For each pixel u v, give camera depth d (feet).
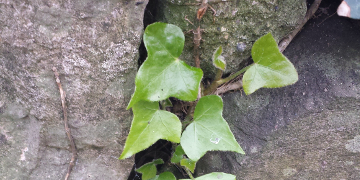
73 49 0.69
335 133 0.81
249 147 0.84
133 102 0.64
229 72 0.83
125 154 0.67
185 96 0.67
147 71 0.64
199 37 0.71
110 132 0.78
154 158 1.02
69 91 0.73
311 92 0.81
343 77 0.80
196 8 0.70
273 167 0.87
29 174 0.79
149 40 0.64
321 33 0.87
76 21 0.67
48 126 0.77
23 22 0.67
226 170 0.89
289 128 0.81
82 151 0.80
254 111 0.84
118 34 0.70
